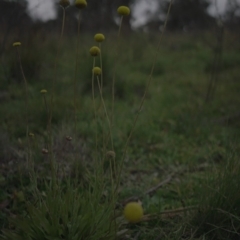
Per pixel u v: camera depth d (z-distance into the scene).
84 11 9.92
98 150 3.46
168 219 2.46
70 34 8.39
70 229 1.91
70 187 2.22
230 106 5.05
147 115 4.74
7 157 3.02
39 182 2.78
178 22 13.53
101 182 2.06
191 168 3.39
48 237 1.89
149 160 3.59
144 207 2.68
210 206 2.30
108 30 9.87
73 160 2.97
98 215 2.00
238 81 6.42
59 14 8.50
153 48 9.55
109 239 1.90
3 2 5.93
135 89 5.99
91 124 3.99
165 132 4.31
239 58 7.86
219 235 2.23
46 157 2.98
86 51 6.62
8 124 3.72
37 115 4.00
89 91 5.43
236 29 8.70
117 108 4.89
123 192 2.85
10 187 2.79
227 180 2.34
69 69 6.17
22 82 4.99
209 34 10.20
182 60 8.54
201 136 4.11
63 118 3.91
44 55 5.80
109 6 10.45
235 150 2.59
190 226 2.32
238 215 2.30
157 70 7.40
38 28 5.68
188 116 4.61
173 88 6.14
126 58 7.95
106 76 5.61
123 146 3.70
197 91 5.87
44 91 2.14
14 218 1.94
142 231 2.34
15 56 5.06
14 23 5.25
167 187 3.00
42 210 1.97
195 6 11.93
